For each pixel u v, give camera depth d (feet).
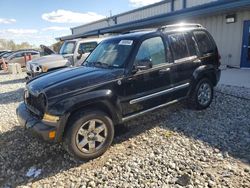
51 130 11.69
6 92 32.65
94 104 12.91
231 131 15.26
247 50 38.11
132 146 14.03
